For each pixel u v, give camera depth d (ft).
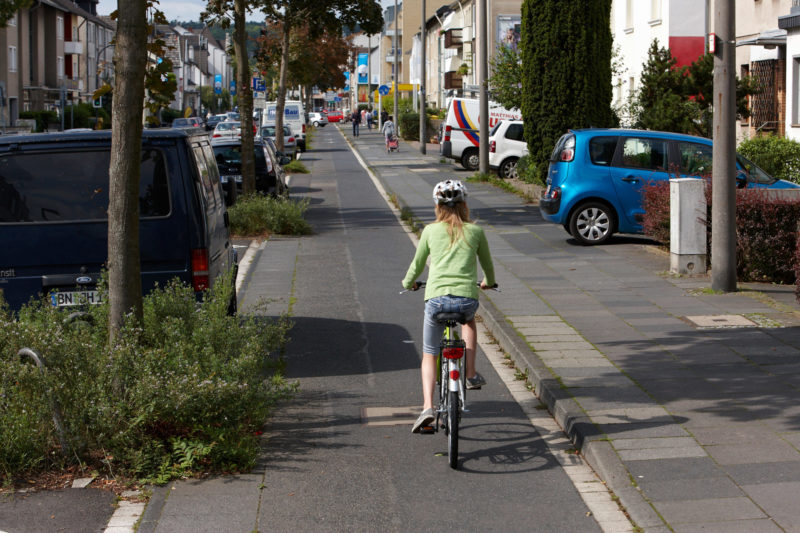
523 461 19.94
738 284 38.86
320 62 236.22
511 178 106.01
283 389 22.52
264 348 23.08
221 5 67.15
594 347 28.50
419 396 25.36
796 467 18.13
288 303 39.29
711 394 23.18
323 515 17.07
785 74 85.46
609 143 52.26
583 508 17.26
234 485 18.61
